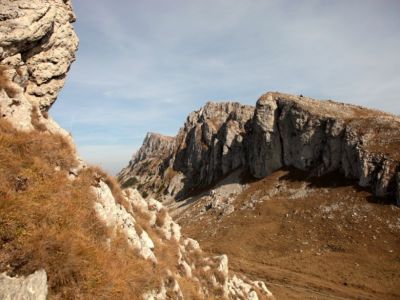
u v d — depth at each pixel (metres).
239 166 124.62
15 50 12.91
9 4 12.47
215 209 98.12
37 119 12.97
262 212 84.19
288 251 65.12
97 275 8.51
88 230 9.97
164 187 172.25
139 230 14.77
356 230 65.31
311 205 79.06
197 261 22.06
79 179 11.55
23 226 8.05
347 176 81.69
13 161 9.66
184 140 193.25
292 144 99.12
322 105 101.50
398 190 67.12
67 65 16.00
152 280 11.33
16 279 6.81
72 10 16.30
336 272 54.19
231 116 146.50
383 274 51.25
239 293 24.78
